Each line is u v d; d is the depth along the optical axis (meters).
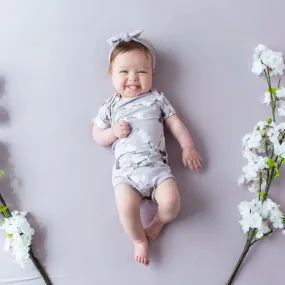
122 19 1.49
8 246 1.34
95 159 1.43
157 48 1.49
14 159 1.43
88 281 1.38
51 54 1.47
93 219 1.41
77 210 1.41
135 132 1.33
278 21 1.51
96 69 1.47
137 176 1.29
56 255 1.39
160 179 1.30
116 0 1.50
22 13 1.48
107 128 1.40
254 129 1.43
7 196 1.41
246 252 1.36
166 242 1.39
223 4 1.51
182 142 1.39
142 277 1.38
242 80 1.48
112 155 1.43
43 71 1.46
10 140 1.44
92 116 1.45
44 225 1.40
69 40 1.48
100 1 1.49
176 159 1.43
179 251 1.39
